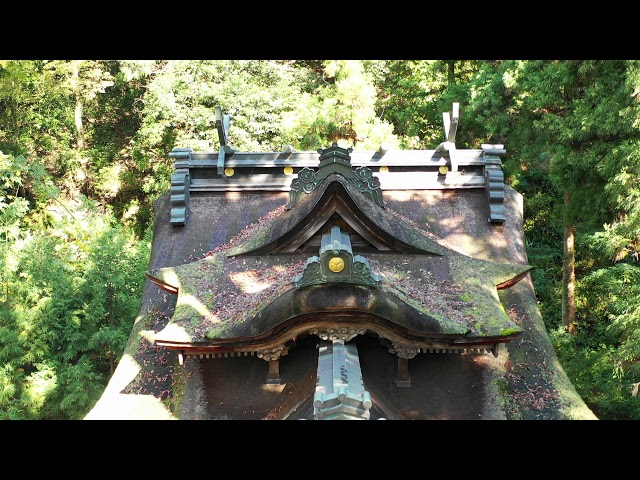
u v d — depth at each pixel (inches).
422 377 310.7
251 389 304.2
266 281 316.8
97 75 1128.8
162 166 1108.5
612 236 645.9
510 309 363.3
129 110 1226.0
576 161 715.4
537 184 1088.8
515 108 876.6
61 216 1016.9
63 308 648.4
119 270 678.5
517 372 326.0
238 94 1011.3
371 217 319.3
